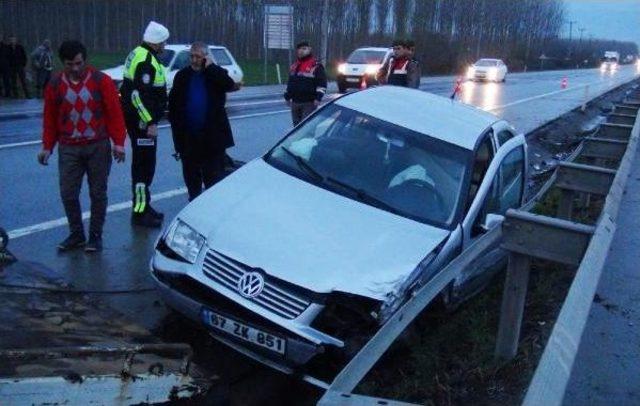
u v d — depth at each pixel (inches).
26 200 290.5
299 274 155.3
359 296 153.7
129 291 203.5
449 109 238.7
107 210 283.7
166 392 134.2
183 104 262.5
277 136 533.6
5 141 434.3
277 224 171.3
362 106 229.0
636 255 244.7
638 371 161.0
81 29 1448.1
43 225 257.9
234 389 161.9
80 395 122.3
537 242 157.1
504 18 3240.7
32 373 120.1
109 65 1173.7
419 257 168.2
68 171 226.5
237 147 470.6
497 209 219.1
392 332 126.6
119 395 127.1
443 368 170.4
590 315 189.3
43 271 208.7
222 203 181.2
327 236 169.5
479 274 206.2
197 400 149.9
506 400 152.9
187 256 167.3
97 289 201.5
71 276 209.3
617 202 183.3
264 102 813.2
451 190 197.6
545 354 95.7
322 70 422.0
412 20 2418.8
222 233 166.7
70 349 121.8
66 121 222.4
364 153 208.2
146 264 227.3
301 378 154.6
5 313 167.2
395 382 169.0
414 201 193.3
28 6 1295.5
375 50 1065.5
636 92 1061.1
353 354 151.6
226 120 269.9
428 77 1879.9
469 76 1571.1
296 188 192.7
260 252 160.4
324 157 208.2
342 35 2128.4
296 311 151.9
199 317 162.1
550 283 219.3
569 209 259.9
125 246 242.5
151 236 256.5
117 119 229.0
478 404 152.6
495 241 179.6
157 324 185.3
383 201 192.1
